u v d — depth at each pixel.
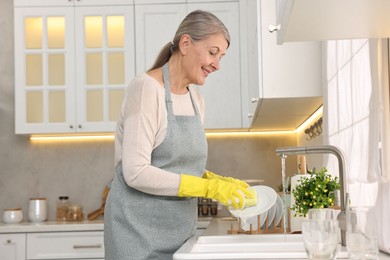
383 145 2.09
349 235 1.41
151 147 2.21
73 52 4.92
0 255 4.54
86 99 4.91
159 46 4.88
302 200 2.45
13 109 5.30
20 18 4.93
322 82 3.38
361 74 2.49
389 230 2.09
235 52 4.83
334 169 3.05
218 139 5.23
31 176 5.25
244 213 2.17
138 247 2.22
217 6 4.85
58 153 5.27
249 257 1.74
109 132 4.96
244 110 4.82
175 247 2.26
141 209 2.23
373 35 1.98
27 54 4.93
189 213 2.29
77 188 5.24
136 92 2.20
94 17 4.95
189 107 2.37
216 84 4.83
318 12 1.66
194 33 2.27
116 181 2.32
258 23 3.42
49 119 4.92
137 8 4.89
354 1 1.56
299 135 4.98
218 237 2.32
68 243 4.54
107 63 4.91
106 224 2.33
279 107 3.79
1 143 5.27
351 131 2.71
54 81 4.93
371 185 2.50
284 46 3.41
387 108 2.09
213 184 2.14
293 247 2.09
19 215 4.91
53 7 4.93
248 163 5.21
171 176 2.15
